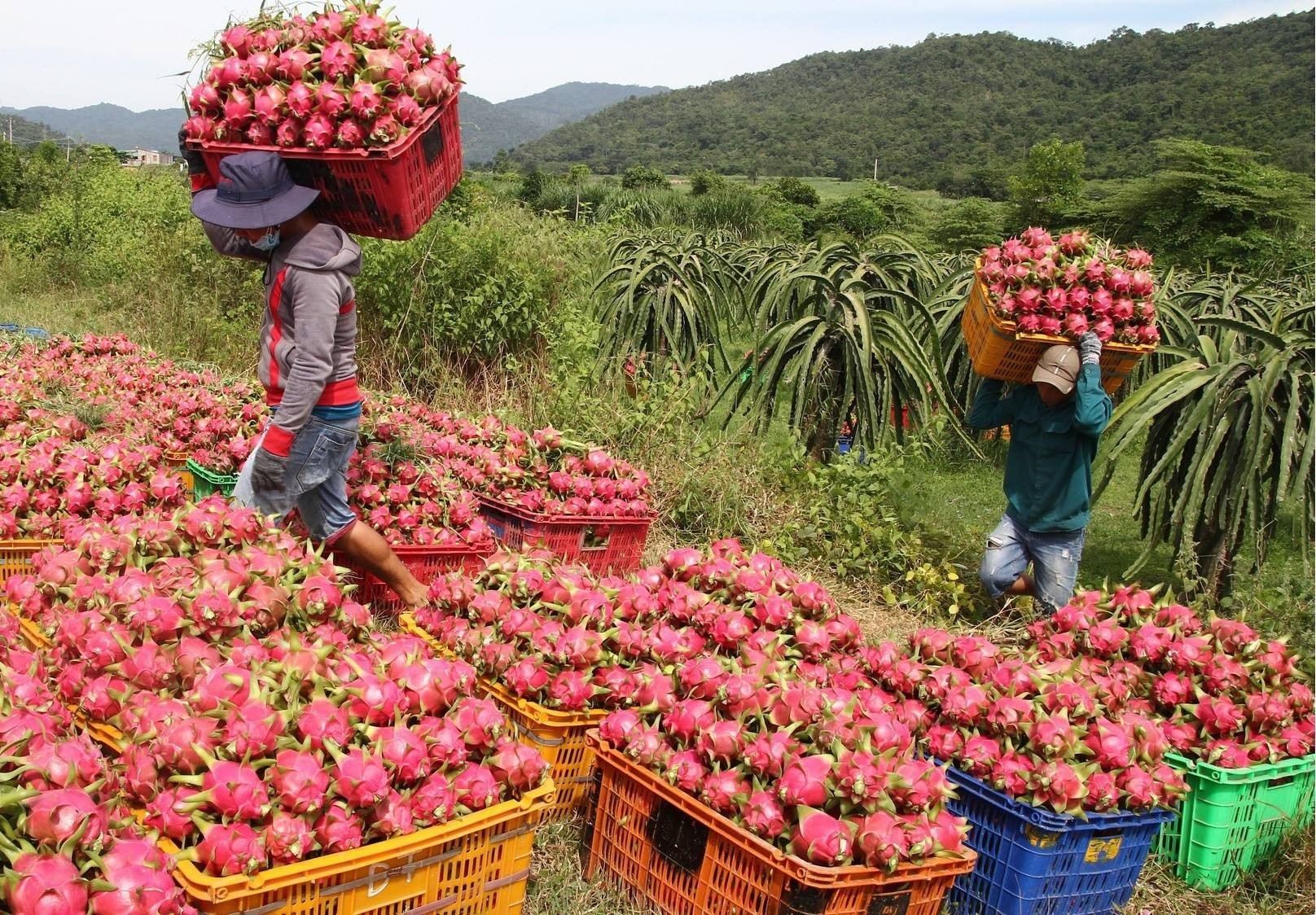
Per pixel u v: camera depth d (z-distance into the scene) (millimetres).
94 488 4766
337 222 4359
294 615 3264
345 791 2451
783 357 7906
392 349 10008
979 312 5652
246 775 2375
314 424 4312
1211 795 3678
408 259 9914
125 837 2240
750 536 7020
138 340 11641
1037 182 47656
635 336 9969
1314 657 4234
